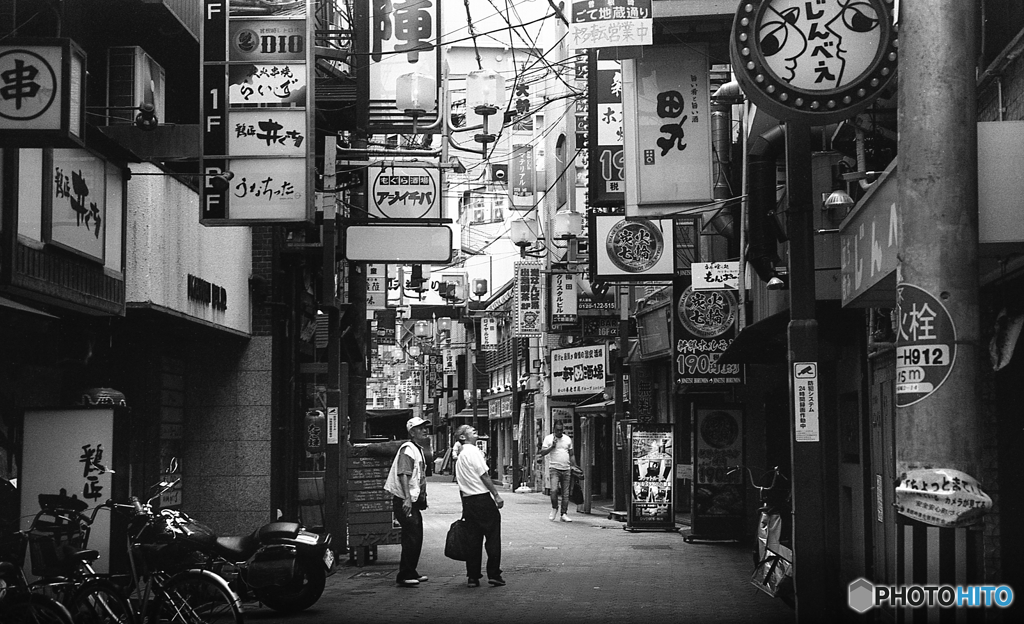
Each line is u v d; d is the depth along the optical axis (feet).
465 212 177.06
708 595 39.27
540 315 118.62
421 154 54.03
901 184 15.93
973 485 15.24
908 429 15.64
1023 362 27.14
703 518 60.64
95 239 34.32
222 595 28.86
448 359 213.05
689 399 79.87
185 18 40.73
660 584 42.57
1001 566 26.86
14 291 29.40
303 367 58.59
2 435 35.47
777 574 35.40
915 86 15.78
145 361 45.55
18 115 24.81
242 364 53.42
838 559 43.29
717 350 59.36
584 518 82.89
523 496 122.42
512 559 53.16
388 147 56.80
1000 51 25.70
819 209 38.22
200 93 40.16
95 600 28.68
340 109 53.98
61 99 24.88
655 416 88.79
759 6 23.94
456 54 122.01
